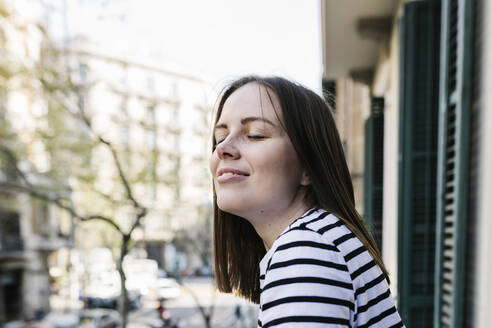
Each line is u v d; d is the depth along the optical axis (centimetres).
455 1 193
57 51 455
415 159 261
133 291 1448
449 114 194
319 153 77
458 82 182
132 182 621
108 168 631
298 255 59
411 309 257
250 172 73
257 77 82
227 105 79
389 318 69
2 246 1379
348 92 630
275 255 61
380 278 69
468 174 180
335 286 57
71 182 678
